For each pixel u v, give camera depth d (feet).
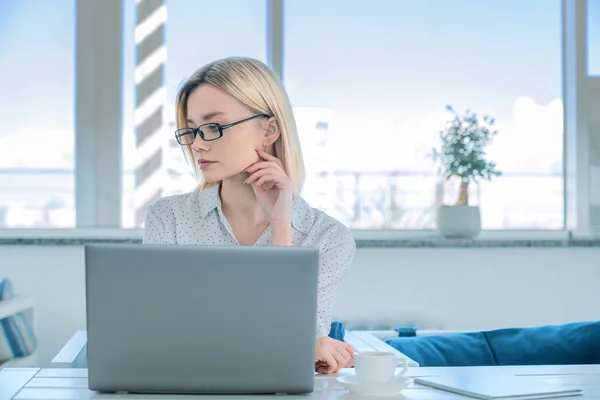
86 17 12.36
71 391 4.49
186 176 12.64
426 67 12.81
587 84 12.95
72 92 12.41
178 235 6.59
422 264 12.25
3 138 12.35
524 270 12.41
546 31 12.98
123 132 12.57
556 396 4.42
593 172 13.00
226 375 4.29
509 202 13.12
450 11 12.79
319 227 6.57
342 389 4.62
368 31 12.72
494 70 12.89
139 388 4.29
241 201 6.51
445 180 12.88
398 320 12.19
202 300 4.24
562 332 8.30
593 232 12.93
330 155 12.78
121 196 12.57
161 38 12.50
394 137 12.83
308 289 4.30
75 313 11.69
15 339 10.01
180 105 6.34
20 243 11.57
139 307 4.22
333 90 12.73
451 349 8.25
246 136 6.16
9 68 12.31
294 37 12.65
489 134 12.64
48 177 12.41
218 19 12.56
